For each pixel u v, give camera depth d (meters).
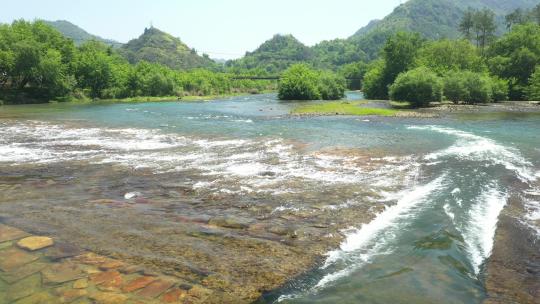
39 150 21.78
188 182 14.94
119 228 10.11
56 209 11.66
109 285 7.11
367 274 7.71
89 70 84.38
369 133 29.19
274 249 8.90
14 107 59.22
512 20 142.25
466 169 17.05
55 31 88.25
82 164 18.17
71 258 8.24
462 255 8.56
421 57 90.81
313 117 43.31
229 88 125.12
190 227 10.25
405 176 15.83
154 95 92.38
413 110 52.88
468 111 50.81
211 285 7.23
